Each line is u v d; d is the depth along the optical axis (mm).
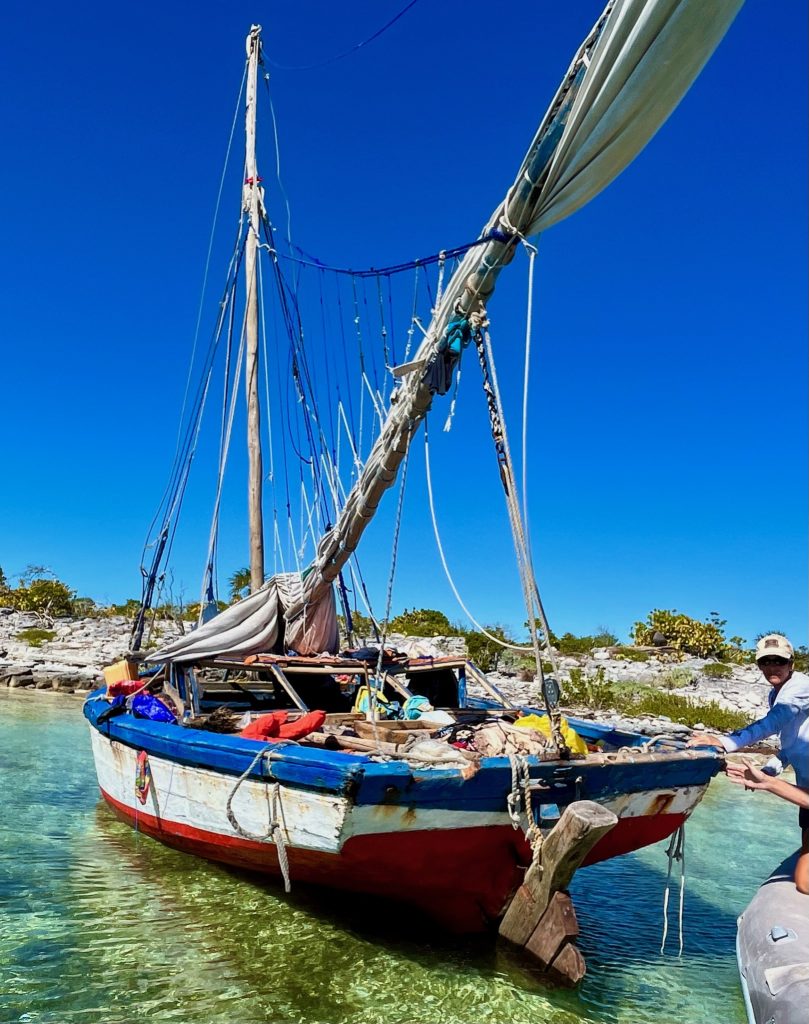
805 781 5750
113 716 8852
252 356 14156
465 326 5930
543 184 5023
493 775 5816
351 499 8586
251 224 13828
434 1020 5230
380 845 5773
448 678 10727
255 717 8336
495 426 5578
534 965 5895
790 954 4875
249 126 14023
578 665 30578
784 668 5934
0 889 7148
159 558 13281
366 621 17125
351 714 8828
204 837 7129
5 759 13898
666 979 6258
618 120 4410
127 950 5965
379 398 7762
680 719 21641
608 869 9680
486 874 6297
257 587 13898
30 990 5266
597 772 6242
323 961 5973
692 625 35344
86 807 10531
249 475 14172
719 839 11422
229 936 6301
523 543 5379
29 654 30078
